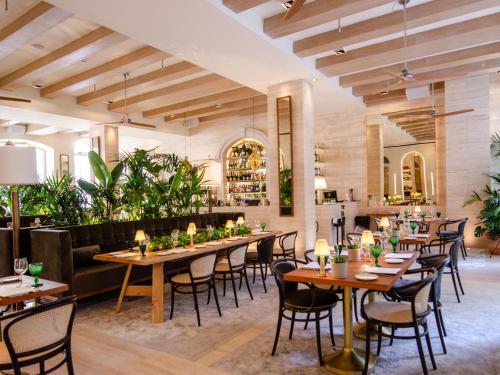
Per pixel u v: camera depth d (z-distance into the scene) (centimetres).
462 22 548
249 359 297
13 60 671
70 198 667
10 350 197
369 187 1123
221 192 1192
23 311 204
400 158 1465
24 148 389
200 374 275
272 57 598
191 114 1109
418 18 495
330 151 1020
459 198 805
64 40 590
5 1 454
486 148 781
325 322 374
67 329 224
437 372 266
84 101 909
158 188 746
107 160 1006
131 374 278
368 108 968
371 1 448
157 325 380
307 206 719
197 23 474
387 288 243
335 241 872
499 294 452
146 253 421
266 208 885
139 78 774
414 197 1403
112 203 693
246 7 453
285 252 565
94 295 498
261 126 1132
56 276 432
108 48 622
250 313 410
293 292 320
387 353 299
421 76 772
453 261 434
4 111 841
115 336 353
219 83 795
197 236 501
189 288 521
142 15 447
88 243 539
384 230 486
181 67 707
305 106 721
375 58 637
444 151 887
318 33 581
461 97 805
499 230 712
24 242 485
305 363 288
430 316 381
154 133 1182
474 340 320
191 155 1271
